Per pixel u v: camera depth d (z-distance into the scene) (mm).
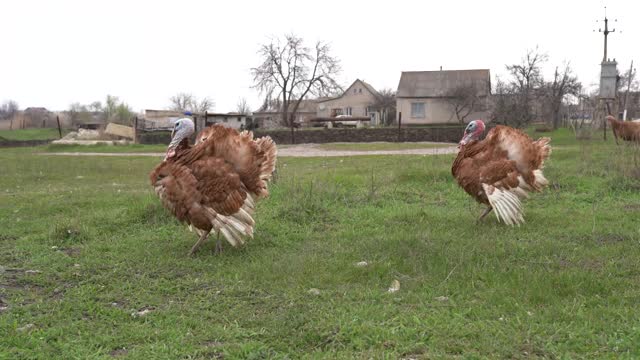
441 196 4781
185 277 2770
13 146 20141
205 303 2406
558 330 2008
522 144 3564
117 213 4102
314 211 4031
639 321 2072
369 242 3252
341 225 3807
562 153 7203
